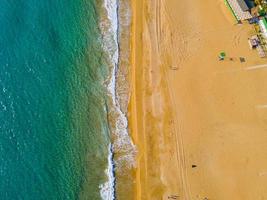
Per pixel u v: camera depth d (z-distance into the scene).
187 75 55.00
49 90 56.47
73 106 55.38
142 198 48.34
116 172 50.66
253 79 53.97
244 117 51.62
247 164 48.84
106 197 49.41
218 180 48.25
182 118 52.22
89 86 56.78
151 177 49.34
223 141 50.34
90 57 59.03
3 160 51.53
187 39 57.78
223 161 49.19
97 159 51.69
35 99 55.75
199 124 51.66
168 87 54.41
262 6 58.44
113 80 56.91
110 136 53.00
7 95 55.78
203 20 59.06
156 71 55.75
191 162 49.50
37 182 50.38
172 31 58.66
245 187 47.66
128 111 54.59
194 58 56.09
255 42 55.78
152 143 51.22
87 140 53.00
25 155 51.94
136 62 56.84
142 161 50.44
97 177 50.59
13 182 50.28
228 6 59.09
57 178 50.66
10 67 57.88
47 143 52.78
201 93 53.53
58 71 57.94
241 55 55.62
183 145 50.56
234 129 50.94
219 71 54.78
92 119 54.34
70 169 51.19
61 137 53.25
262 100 52.59
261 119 51.44
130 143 52.22
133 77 56.19
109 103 55.31
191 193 47.94
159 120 52.44
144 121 52.69
